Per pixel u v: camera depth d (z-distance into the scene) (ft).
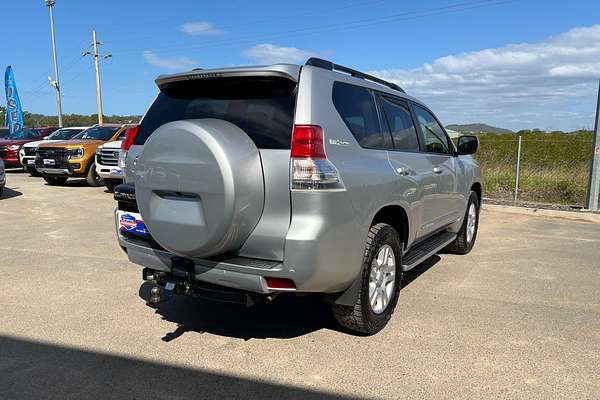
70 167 43.55
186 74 11.59
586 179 41.88
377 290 12.63
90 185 45.93
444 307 14.78
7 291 15.74
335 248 10.44
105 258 19.80
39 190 42.86
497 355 11.55
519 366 11.02
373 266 12.31
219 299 11.07
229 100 11.36
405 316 13.99
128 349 11.76
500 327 13.24
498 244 24.00
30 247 21.61
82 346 11.89
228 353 11.60
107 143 40.22
